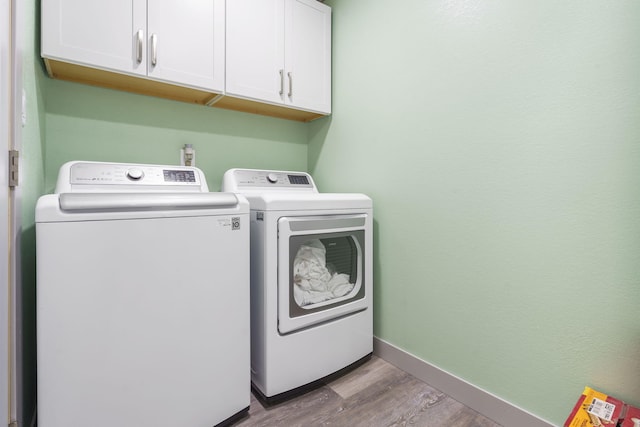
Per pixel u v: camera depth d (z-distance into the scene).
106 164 1.36
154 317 1.01
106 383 0.92
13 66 0.84
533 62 1.13
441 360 1.46
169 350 1.04
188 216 1.08
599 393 0.99
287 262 1.36
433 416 1.29
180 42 1.49
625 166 0.93
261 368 1.35
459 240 1.38
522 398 1.18
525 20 1.15
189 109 1.86
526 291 1.17
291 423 1.24
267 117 2.17
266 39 1.76
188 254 1.08
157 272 1.01
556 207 1.08
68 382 0.87
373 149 1.79
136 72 1.38
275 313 1.33
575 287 1.04
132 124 1.68
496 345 1.26
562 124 1.06
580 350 1.04
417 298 1.57
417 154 1.55
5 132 0.78
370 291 1.69
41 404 0.83
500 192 1.23
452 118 1.39
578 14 1.02
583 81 1.01
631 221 0.93
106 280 0.92
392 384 1.51
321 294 1.55
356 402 1.37
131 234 0.96
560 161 1.07
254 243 1.40
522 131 1.16
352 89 1.93
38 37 1.22
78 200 0.88
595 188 0.99
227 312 1.18
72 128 1.52
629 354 0.94
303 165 2.37
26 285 1.03
